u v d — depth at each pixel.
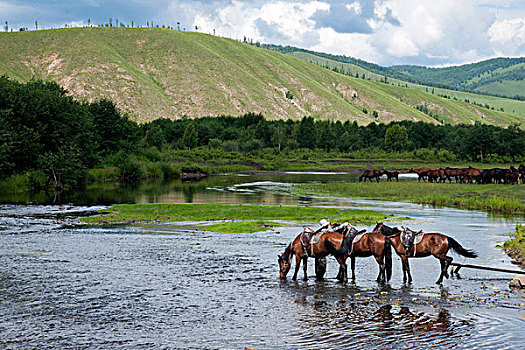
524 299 15.10
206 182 75.75
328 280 17.62
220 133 177.50
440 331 12.32
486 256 21.67
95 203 44.50
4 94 66.31
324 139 167.75
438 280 17.25
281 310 14.00
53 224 31.44
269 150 151.00
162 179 84.31
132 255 21.67
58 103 73.12
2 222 32.19
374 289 16.27
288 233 28.11
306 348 11.28
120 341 11.68
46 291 15.79
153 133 128.88
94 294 15.51
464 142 134.75
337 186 62.81
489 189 55.09
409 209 40.81
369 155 143.88
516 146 129.38
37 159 64.25
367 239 17.05
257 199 48.25
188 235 27.39
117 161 86.12
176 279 17.48
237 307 14.28
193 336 12.02
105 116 92.00
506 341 11.66
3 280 17.12
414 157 138.62
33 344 11.44
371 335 12.06
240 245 24.30
